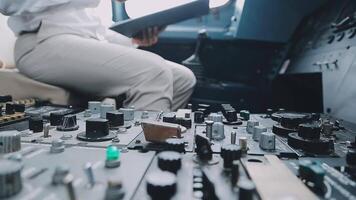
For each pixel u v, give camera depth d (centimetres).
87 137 54
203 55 202
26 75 117
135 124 68
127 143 52
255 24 173
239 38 180
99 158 43
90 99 123
